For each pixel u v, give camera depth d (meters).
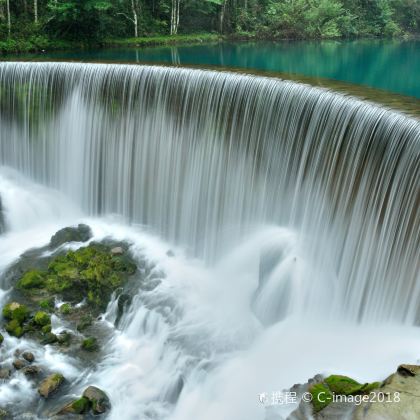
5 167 17.69
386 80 19.64
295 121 12.04
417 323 9.26
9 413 9.88
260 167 13.00
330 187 11.21
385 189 9.76
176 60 24.08
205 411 9.87
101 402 9.97
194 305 12.54
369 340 9.91
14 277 13.59
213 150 13.95
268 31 38.03
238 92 13.23
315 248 11.69
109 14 29.08
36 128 16.94
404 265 9.38
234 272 13.24
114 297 12.61
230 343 11.27
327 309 11.13
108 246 14.84
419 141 8.98
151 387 10.56
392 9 40.62
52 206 16.72
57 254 14.57
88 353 11.30
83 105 16.06
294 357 10.35
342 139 10.89
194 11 36.06
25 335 11.62
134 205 15.92
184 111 14.36
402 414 6.58
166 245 15.09
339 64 24.27
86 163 16.48
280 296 11.76
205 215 14.41
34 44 25.41
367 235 10.27
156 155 15.16
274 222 12.88
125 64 15.54
